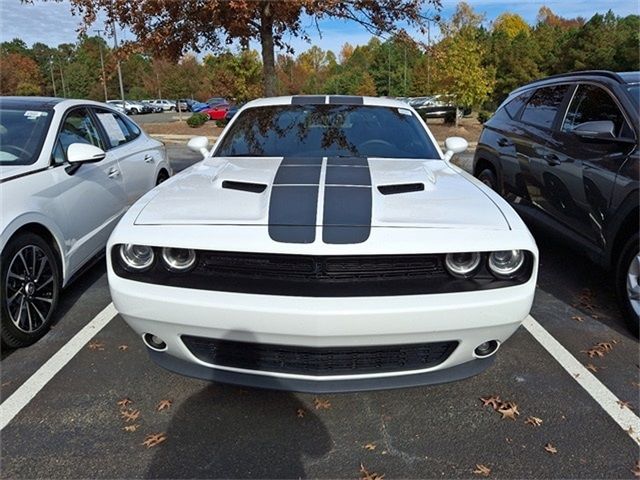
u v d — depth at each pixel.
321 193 2.57
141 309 2.28
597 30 42.41
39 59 77.19
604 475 2.18
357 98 4.14
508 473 2.19
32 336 3.19
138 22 7.38
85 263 3.90
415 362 2.35
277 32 8.60
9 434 2.40
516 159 5.08
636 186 3.28
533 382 2.84
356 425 2.48
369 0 7.84
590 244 3.85
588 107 4.16
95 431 2.43
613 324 3.54
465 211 2.48
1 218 2.94
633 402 2.67
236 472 2.19
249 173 2.94
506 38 48.75
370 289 2.20
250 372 2.34
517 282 2.31
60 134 3.77
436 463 2.25
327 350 2.21
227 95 31.39
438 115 28.67
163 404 2.62
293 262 2.24
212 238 2.24
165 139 18.98
